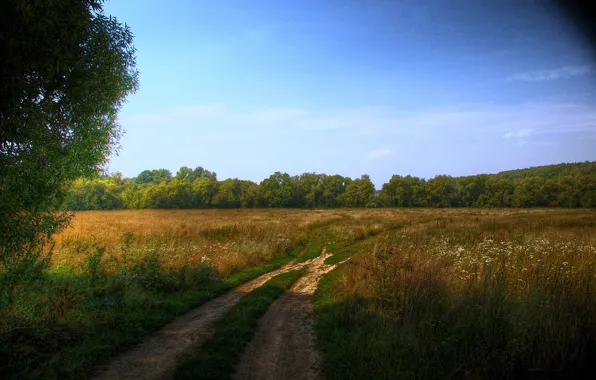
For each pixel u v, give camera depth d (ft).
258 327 22.65
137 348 18.30
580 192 298.15
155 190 320.50
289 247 62.08
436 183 375.66
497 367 14.53
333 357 17.19
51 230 19.86
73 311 20.17
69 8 17.72
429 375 14.49
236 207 358.02
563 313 15.87
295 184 399.65
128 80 25.70
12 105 16.53
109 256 34.94
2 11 14.76
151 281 29.84
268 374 15.75
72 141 22.24
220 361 16.40
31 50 16.29
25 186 17.57
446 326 18.33
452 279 26.03
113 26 22.53
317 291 32.83
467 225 80.64
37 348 16.40
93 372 15.23
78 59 19.88
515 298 19.27
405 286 23.77
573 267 23.86
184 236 62.08
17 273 18.08
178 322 23.11
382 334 18.63
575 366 14.51
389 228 93.50
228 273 39.37
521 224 73.46
